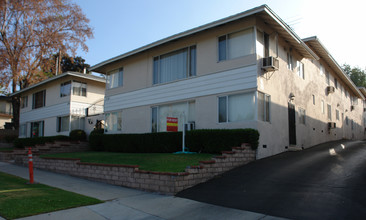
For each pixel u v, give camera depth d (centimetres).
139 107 1780
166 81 1641
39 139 2347
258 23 1299
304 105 1773
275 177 898
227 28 1373
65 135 2322
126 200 775
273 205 659
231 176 954
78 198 779
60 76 2397
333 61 2272
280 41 1509
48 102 2617
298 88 1697
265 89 1305
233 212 638
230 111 1319
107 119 2023
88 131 2316
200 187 859
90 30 2905
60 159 1284
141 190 899
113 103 1978
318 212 594
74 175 1191
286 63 1558
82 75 2372
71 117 2333
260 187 810
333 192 711
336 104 2569
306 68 1873
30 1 2534
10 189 877
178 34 1501
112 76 2036
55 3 2659
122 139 1716
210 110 1392
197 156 1162
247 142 1167
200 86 1451
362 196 670
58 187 952
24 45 2641
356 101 3631
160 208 698
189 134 1343
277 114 1395
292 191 746
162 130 1631
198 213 648
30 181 1010
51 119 2545
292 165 1048
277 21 1316
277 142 1364
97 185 992
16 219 597
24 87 2956
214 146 1240
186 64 1542
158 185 853
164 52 1666
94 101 2506
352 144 1764
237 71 1312
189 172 867
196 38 1500
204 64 1447
